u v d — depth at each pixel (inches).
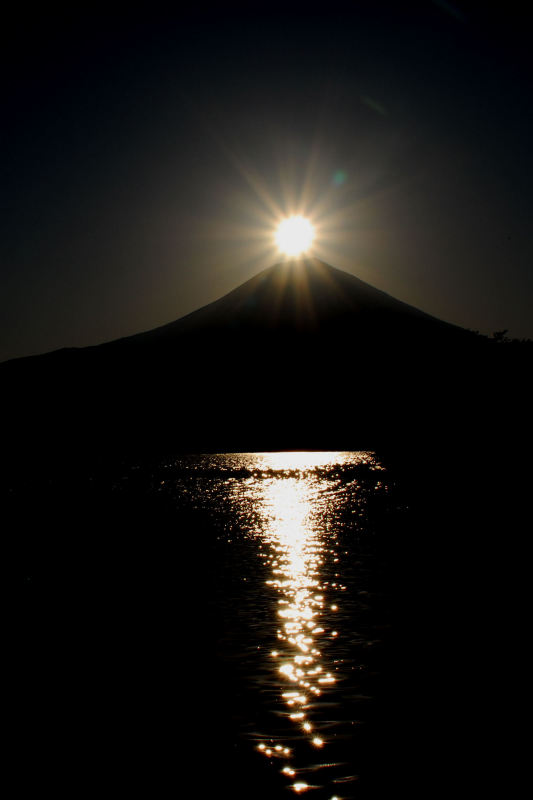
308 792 327.9
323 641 557.3
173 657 524.1
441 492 1860.2
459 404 2977.4
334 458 3757.4
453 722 398.6
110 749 374.9
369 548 1029.2
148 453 4210.1
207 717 412.5
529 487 1825.8
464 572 839.7
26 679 483.2
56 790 332.5
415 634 575.2
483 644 544.4
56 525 1323.8
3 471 2805.1
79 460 3511.3
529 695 441.1
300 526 1293.1
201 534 1202.6
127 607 684.7
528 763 353.7
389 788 331.3
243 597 720.3
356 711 418.3
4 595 744.3
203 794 327.3
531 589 744.3
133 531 1241.4
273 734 388.8
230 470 2923.2
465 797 322.3
